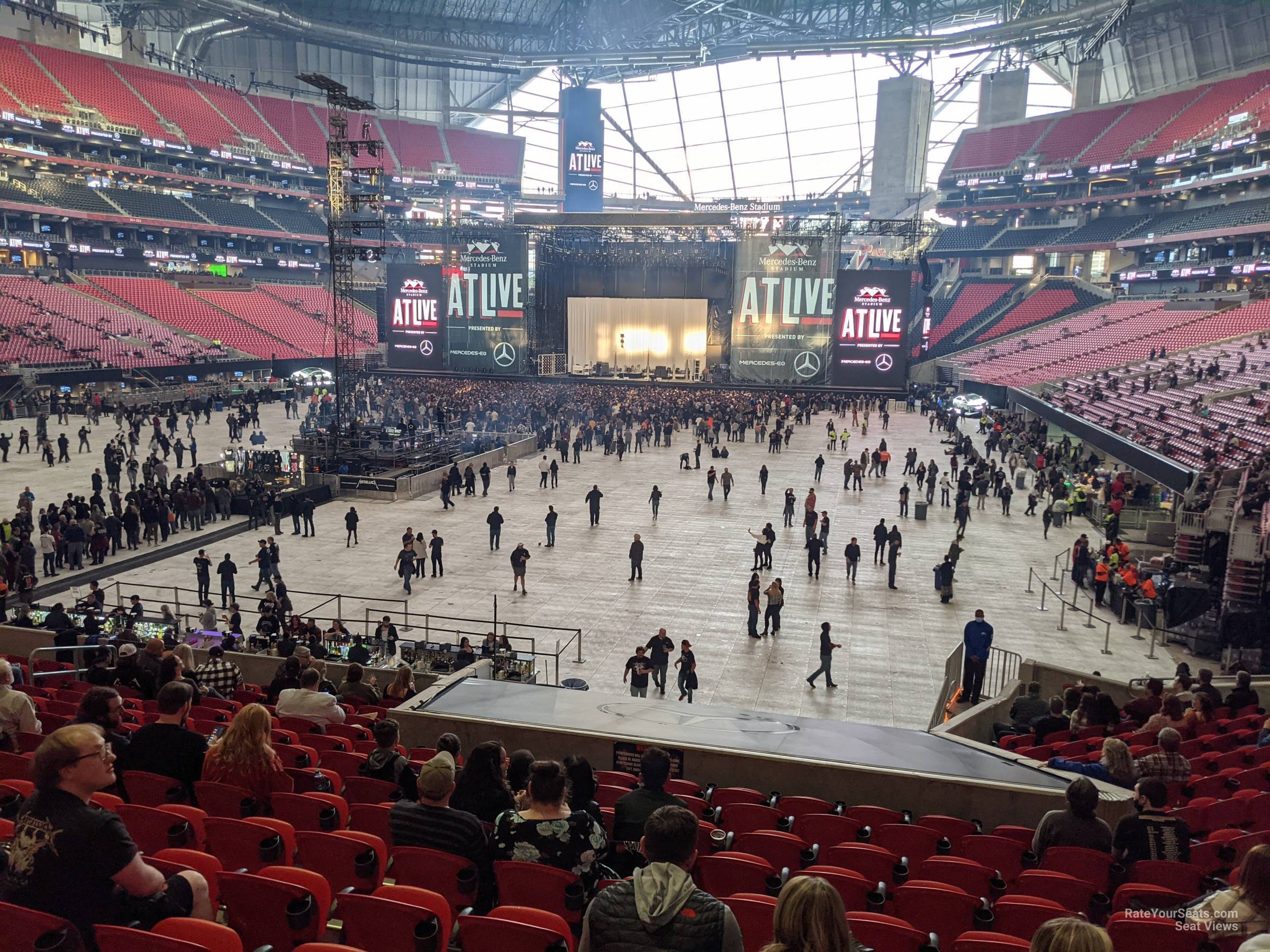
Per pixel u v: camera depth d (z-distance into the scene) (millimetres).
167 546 29344
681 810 3721
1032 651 20484
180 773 6305
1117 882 6367
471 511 34844
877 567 27391
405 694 12117
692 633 21359
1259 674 18781
